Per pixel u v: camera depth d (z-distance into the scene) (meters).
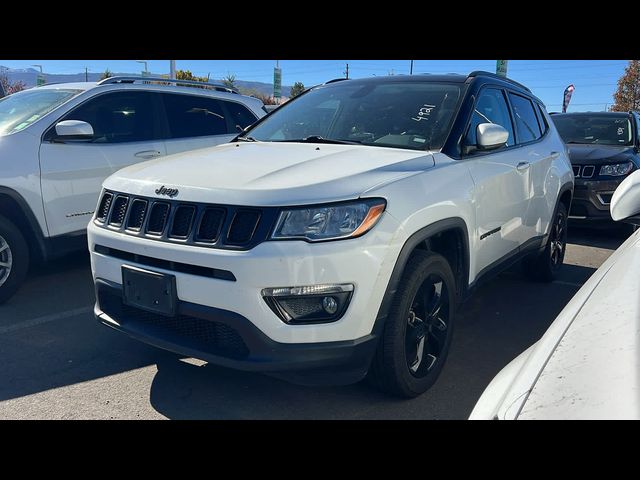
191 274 2.84
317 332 2.73
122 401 3.22
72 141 5.33
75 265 6.10
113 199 3.32
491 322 4.66
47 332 4.24
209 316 2.79
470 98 3.98
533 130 5.14
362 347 2.83
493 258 4.16
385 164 3.19
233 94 6.99
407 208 2.99
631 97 38.81
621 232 8.18
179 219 2.95
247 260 2.67
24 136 5.05
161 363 3.73
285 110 4.60
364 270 2.77
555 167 5.25
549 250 5.55
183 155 3.73
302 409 3.15
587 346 1.52
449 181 3.40
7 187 4.78
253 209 2.75
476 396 3.34
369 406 3.19
